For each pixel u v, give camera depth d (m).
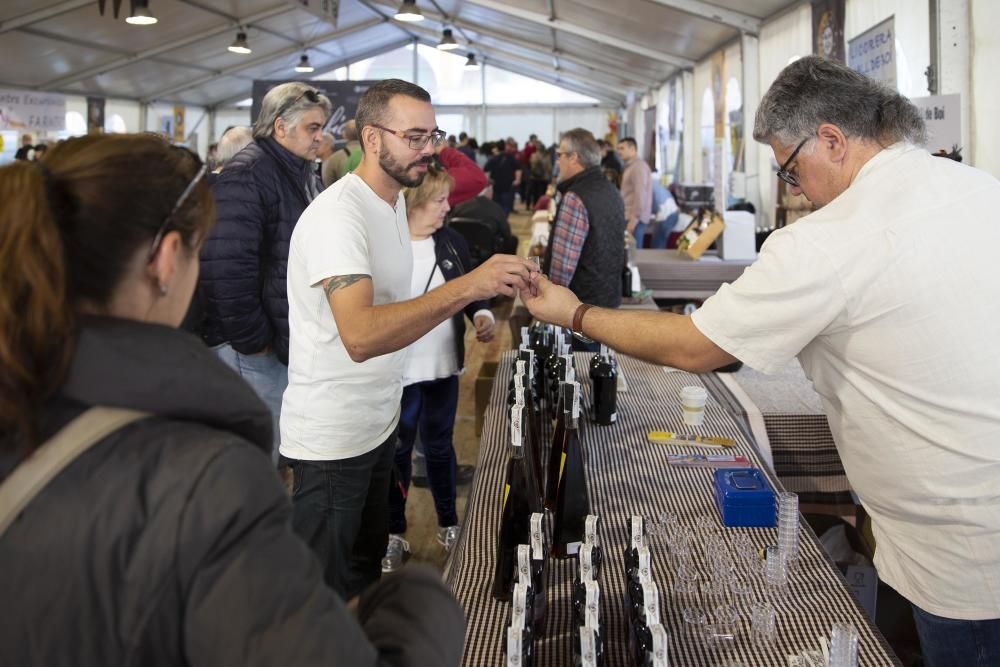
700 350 1.51
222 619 0.64
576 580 1.52
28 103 13.23
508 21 14.72
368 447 2.08
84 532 0.65
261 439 0.76
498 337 6.88
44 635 0.65
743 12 8.23
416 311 1.71
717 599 1.43
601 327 1.68
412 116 1.93
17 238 0.64
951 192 1.37
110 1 11.39
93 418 0.68
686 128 13.10
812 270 1.38
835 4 6.14
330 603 0.68
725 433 2.32
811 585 1.49
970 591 1.42
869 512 1.56
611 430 2.37
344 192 1.91
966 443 1.37
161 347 0.68
